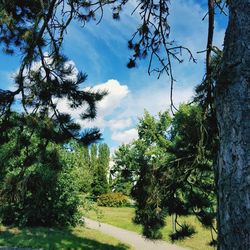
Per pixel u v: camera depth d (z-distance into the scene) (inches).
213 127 251.1
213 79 241.1
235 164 119.3
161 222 284.8
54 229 764.6
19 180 275.0
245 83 126.7
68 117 275.7
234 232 114.8
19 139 284.7
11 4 286.7
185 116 263.3
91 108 277.4
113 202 1680.6
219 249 121.5
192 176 291.9
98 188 1879.9
